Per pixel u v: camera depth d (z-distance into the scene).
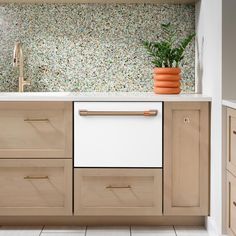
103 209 3.05
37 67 3.61
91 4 3.58
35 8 3.58
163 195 3.05
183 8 3.59
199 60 3.43
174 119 3.02
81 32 3.60
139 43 3.60
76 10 3.58
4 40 3.60
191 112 3.02
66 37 3.60
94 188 3.06
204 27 3.23
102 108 3.02
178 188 3.05
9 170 3.06
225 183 2.73
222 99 2.71
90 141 3.04
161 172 3.04
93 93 3.43
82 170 3.05
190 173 3.04
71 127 3.03
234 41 2.70
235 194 2.53
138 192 3.05
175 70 3.26
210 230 2.95
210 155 3.02
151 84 3.62
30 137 3.04
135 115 3.01
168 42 3.39
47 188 3.06
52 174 3.06
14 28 3.59
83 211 3.06
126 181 3.05
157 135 3.03
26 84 3.51
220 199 2.75
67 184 3.05
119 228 3.07
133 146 3.04
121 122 3.03
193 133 3.03
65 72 3.61
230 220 2.65
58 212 3.06
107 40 3.60
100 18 3.59
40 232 2.99
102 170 3.04
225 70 2.71
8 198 3.06
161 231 3.01
